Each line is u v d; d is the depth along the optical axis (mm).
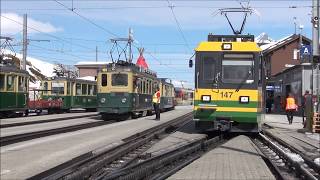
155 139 21812
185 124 30453
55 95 47594
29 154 16047
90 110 54094
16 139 20188
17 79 36750
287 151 17422
